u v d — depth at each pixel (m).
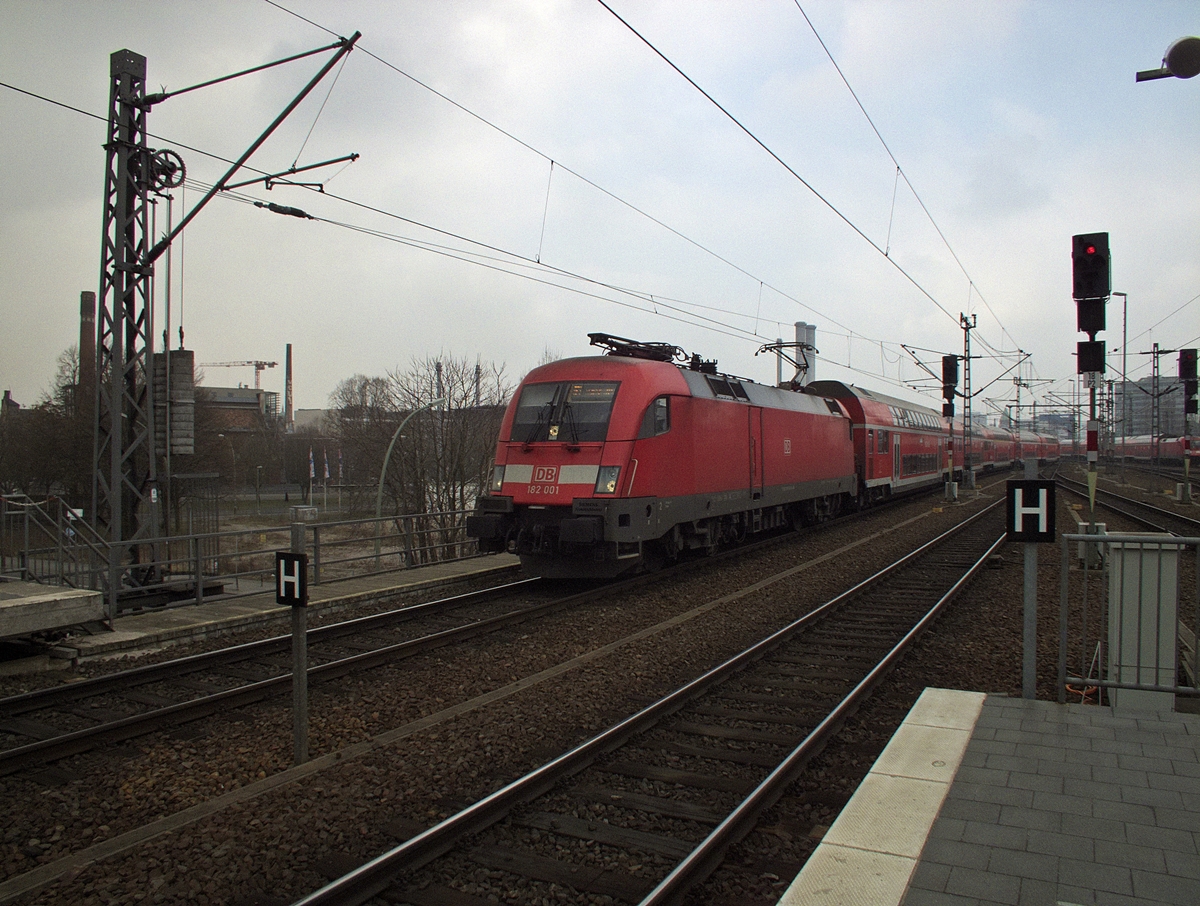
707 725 7.07
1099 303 11.13
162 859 4.81
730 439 16.72
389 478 36.41
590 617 11.47
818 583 14.26
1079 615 11.54
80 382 38.00
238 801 5.58
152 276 12.63
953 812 4.77
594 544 13.06
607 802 5.52
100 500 12.76
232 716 7.45
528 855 4.80
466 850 4.86
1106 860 4.17
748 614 11.70
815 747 6.36
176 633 10.19
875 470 29.12
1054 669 8.65
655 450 13.69
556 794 5.63
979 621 11.09
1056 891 3.88
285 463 72.44
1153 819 4.62
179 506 29.58
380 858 4.45
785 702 7.63
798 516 22.59
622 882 4.49
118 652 9.67
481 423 36.72
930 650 9.48
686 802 5.51
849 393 28.48
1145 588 6.75
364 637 10.46
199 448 41.31
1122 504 33.16
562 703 7.64
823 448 23.11
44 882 4.57
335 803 5.52
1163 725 6.19
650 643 9.95
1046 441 80.19
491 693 7.97
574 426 13.48
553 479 13.33
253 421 73.12
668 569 15.26
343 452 56.19
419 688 8.18
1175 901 3.77
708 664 9.16
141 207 12.48
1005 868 4.11
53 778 6.11
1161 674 6.66
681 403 14.59
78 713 7.64
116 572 10.64
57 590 10.18
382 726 7.12
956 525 23.11
